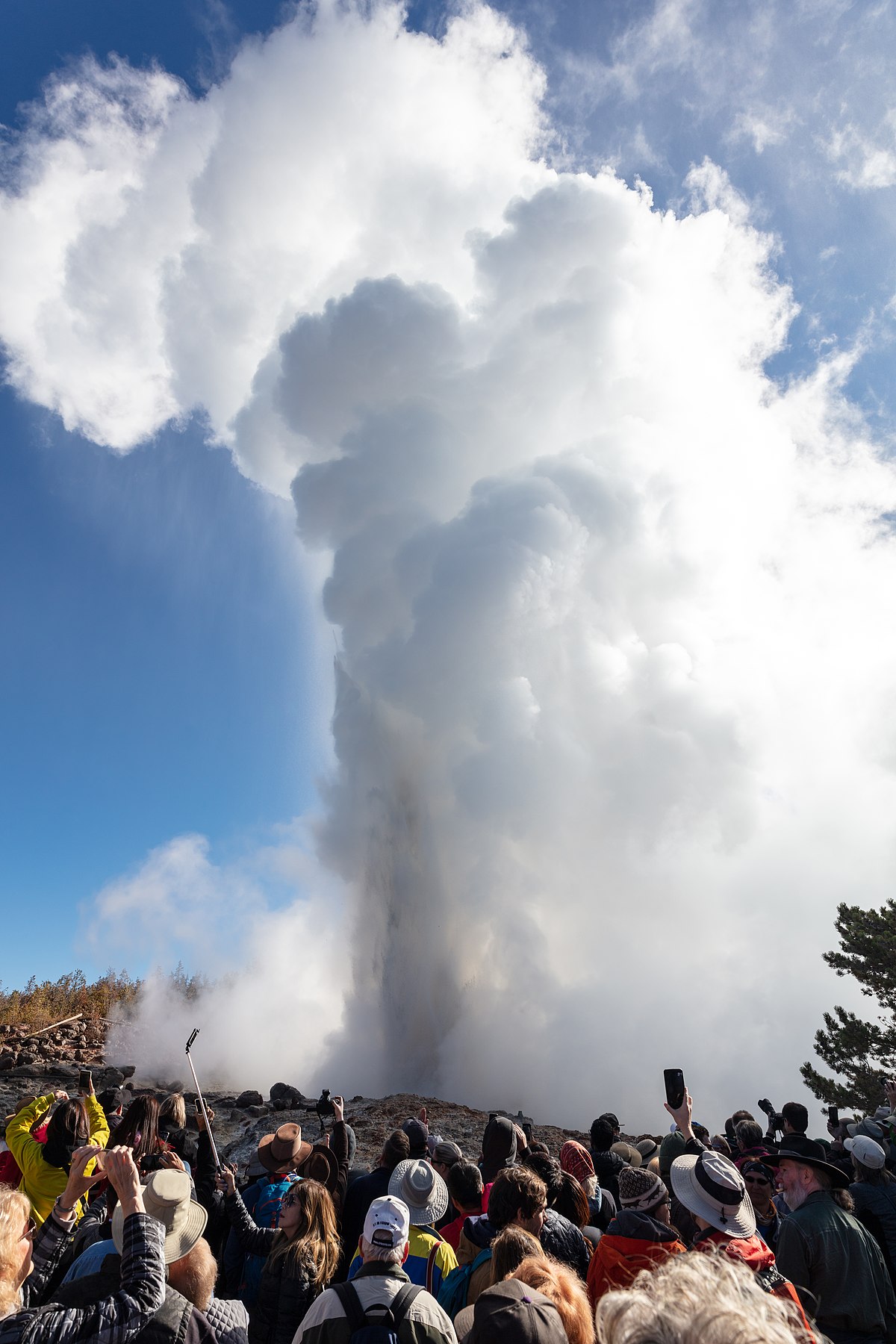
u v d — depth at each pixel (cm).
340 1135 605
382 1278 345
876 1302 430
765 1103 769
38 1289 330
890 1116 759
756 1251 367
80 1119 484
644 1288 188
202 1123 494
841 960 2300
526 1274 321
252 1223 466
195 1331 300
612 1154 654
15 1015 2534
